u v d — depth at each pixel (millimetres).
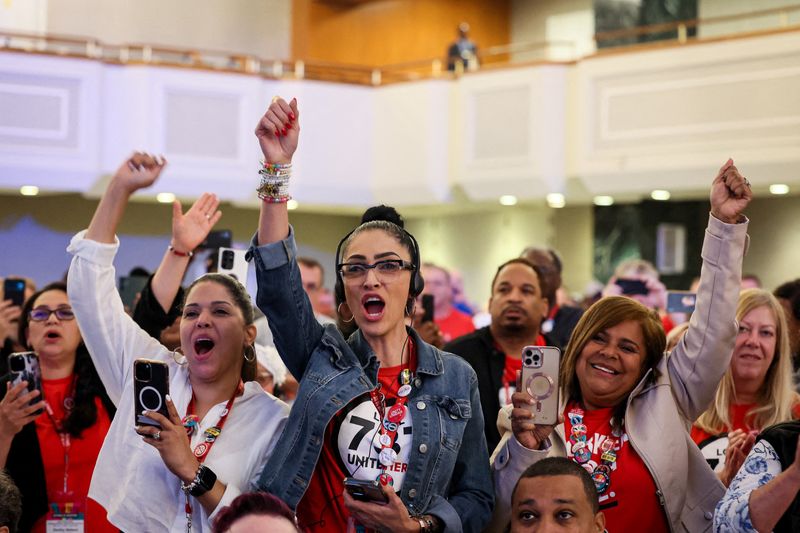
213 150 12922
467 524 2883
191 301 3148
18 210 14328
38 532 3711
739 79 10930
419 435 2850
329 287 16062
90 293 3227
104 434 3793
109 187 3283
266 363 4961
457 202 13492
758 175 10836
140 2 15273
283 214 2871
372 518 2686
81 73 12391
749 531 2729
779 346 4027
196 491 2852
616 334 3260
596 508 2805
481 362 4547
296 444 2855
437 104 13273
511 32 16109
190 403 3150
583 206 14211
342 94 13539
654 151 11570
